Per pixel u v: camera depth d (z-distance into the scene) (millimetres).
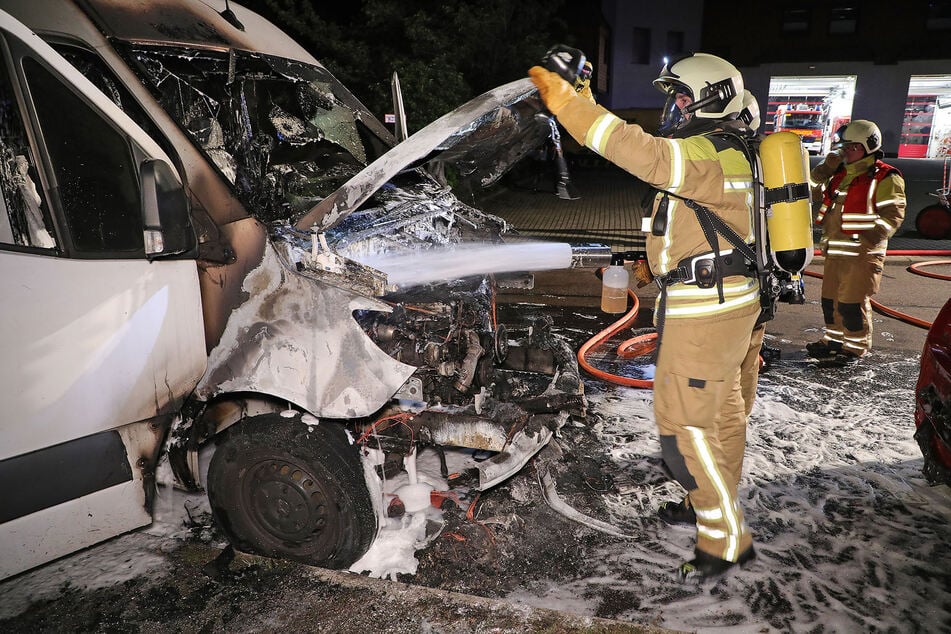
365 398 2094
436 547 2510
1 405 1842
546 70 2035
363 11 11594
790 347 5098
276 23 11992
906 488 3002
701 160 2008
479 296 3098
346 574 2295
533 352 3137
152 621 2123
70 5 2350
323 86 3641
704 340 2170
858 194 4336
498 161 2910
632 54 26375
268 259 2197
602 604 2227
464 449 3281
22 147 1891
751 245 2143
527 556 2484
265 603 2178
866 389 4199
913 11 24406
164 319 2117
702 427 2250
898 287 7098
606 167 20781
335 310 2123
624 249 8516
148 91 2342
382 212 3135
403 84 10938
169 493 2471
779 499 2922
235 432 2266
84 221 1955
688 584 2332
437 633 2020
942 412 2562
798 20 26031
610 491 2957
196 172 2254
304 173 3457
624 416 3734
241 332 2227
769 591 2295
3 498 1877
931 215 9766
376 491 2281
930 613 2189
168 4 2770
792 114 27156
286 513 2328
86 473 2029
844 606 2223
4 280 1836
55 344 1922
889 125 25812
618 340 5258
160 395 2148
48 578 2348
